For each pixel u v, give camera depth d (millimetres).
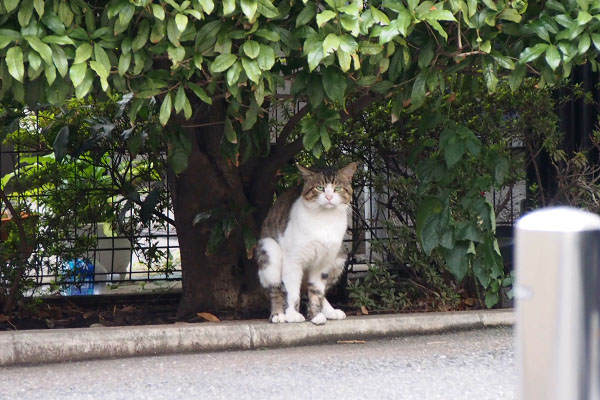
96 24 6074
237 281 8383
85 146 8422
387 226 8430
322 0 5977
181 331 6707
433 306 8266
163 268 9836
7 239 8859
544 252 2842
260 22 5938
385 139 8844
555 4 6316
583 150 9375
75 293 9773
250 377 5789
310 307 7289
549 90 8977
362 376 5754
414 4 5871
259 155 8125
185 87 6211
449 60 6863
